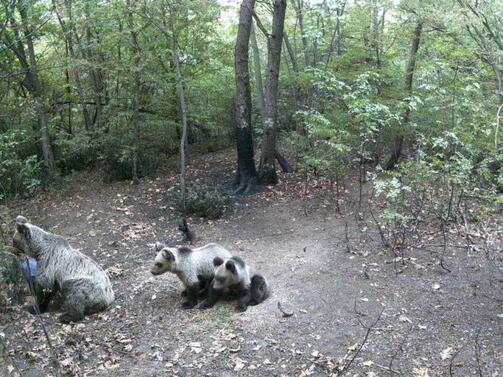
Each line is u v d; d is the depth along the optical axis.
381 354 3.77
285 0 7.50
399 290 4.65
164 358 3.92
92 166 9.53
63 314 4.62
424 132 7.29
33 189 8.20
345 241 5.77
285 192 7.54
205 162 9.26
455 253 5.32
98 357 4.00
